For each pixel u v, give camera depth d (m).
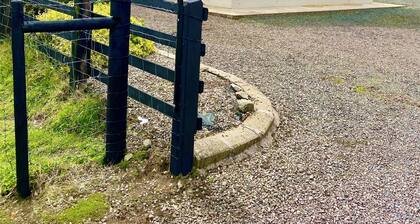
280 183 3.13
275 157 3.47
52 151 3.37
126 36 3.08
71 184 2.98
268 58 6.62
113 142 3.19
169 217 2.72
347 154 3.66
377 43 8.41
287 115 4.35
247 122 3.76
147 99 3.21
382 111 4.75
